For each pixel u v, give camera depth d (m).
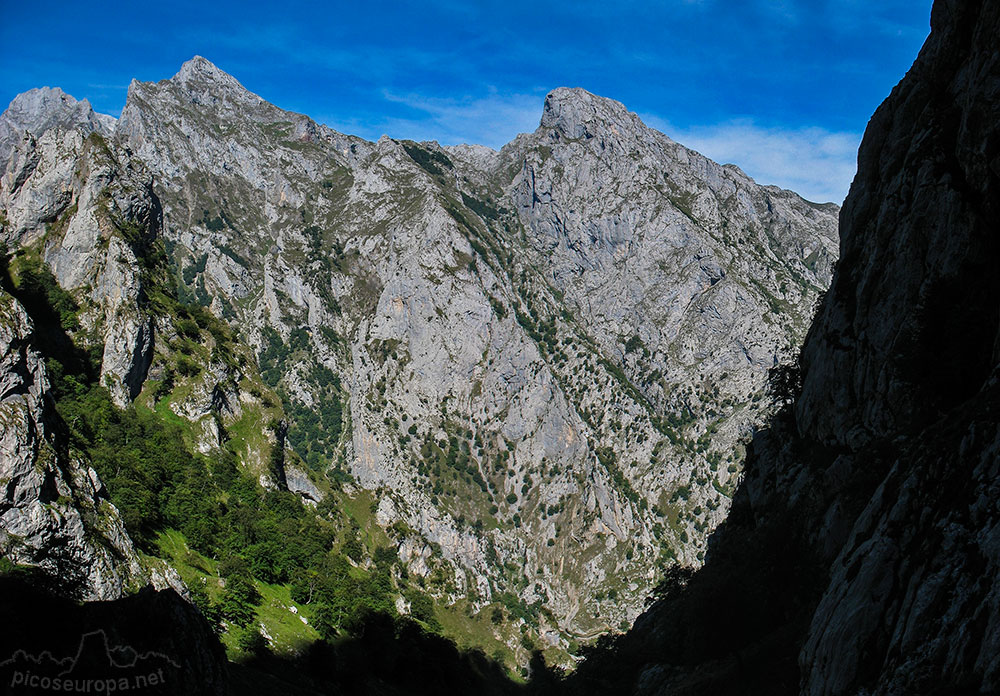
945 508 57.38
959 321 80.81
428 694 132.38
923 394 82.25
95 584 79.25
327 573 142.25
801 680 65.88
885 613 58.09
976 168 81.06
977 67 82.56
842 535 84.62
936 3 96.62
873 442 86.56
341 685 110.88
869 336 92.81
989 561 51.53
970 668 49.09
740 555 101.62
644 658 113.75
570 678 127.88
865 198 105.50
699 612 97.31
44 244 164.62
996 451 55.94
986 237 81.12
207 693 71.62
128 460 125.19
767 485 113.25
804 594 87.56
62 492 85.00
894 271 89.75
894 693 52.34
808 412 106.44
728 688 83.56
